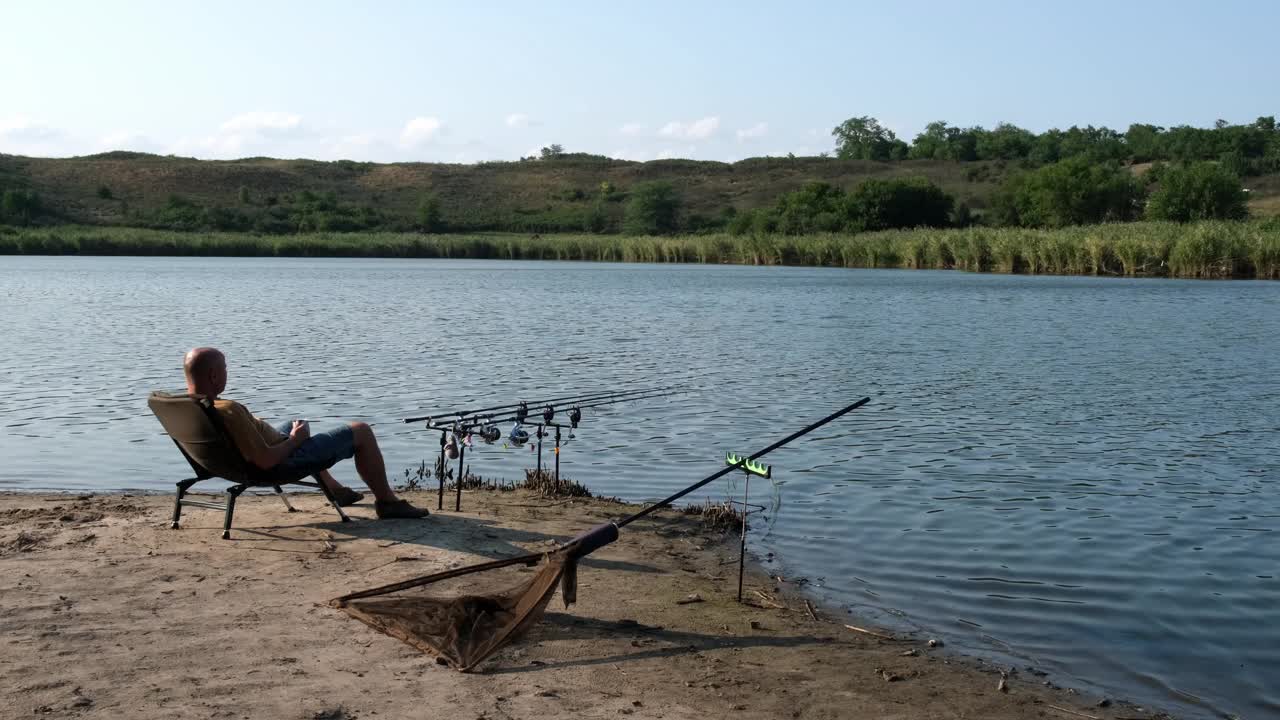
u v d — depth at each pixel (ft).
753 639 20.17
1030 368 61.82
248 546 24.12
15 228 293.23
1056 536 28.02
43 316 91.71
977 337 79.41
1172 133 502.79
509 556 24.04
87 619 19.13
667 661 18.69
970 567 25.40
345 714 15.66
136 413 45.44
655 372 59.21
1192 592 23.77
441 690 16.72
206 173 447.83
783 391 52.75
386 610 19.51
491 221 404.57
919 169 495.00
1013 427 43.52
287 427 25.88
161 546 23.99
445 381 54.95
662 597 22.43
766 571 24.93
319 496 30.07
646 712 16.37
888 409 47.75
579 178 504.02
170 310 99.66
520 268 221.05
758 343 74.90
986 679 18.76
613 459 37.50
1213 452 38.68
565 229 406.62
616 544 26.48
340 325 86.43
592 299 120.98
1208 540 27.78
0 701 15.62
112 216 373.81
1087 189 303.27
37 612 19.42
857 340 77.10
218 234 304.91
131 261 234.17
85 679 16.51
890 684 18.25
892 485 33.58
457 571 20.16
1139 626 21.67
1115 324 89.97
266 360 63.26
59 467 35.27
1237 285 150.00
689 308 107.76
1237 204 275.59
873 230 321.11
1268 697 18.37
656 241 271.69
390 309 103.96
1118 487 33.42
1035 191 317.01
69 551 23.44
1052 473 35.24
